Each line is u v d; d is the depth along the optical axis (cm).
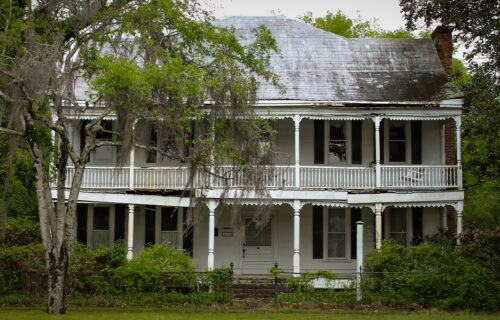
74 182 1736
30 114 1631
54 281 1703
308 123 2612
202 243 2592
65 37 1758
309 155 2598
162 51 1767
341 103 2408
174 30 1858
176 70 1656
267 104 2400
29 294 1934
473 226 2561
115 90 1583
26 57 1544
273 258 2602
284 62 2677
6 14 1666
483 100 2342
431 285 1948
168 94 1664
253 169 1836
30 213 2527
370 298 1956
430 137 2619
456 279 1936
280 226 2614
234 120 1817
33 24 1641
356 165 2597
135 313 1781
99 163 2562
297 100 2402
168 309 1866
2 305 1850
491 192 2886
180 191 2455
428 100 2425
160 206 2603
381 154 2594
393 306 1934
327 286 2112
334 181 2420
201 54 1881
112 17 1736
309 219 2605
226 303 1959
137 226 2598
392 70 2659
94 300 1911
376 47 2773
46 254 1711
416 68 2669
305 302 1956
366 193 2414
